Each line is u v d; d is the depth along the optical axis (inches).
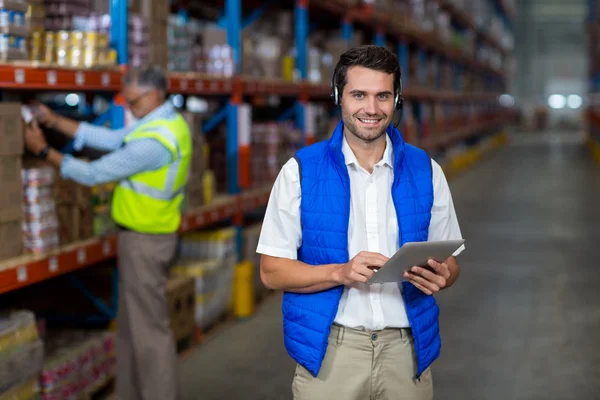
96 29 160.4
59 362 141.9
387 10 402.9
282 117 304.0
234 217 229.3
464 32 804.0
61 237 141.6
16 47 129.5
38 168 134.2
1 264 123.9
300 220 83.4
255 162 250.8
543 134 1626.5
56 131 162.1
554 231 383.6
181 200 147.9
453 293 259.8
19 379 122.3
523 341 206.2
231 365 184.7
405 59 484.1
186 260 212.8
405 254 73.7
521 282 275.1
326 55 318.7
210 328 214.8
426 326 84.7
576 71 1798.7
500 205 483.8
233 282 223.3
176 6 286.0
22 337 124.0
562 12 1782.7
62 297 173.3
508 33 1333.7
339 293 82.2
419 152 86.4
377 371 84.7
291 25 310.5
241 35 227.8
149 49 173.9
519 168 755.4
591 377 178.1
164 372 146.3
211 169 239.3
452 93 683.4
